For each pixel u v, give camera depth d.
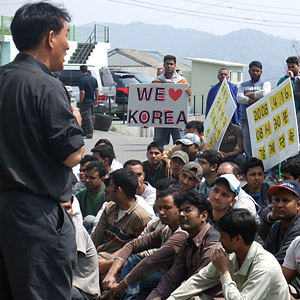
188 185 6.97
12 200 3.57
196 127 9.46
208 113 10.25
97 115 20.61
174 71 11.55
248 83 10.55
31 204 3.56
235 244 4.63
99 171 7.66
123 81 27.39
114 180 6.59
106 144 8.97
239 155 9.98
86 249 5.86
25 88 3.57
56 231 3.63
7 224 3.58
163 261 5.69
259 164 7.15
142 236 6.23
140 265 5.70
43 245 3.59
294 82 10.23
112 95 24.58
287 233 5.53
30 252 3.57
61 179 3.65
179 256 5.54
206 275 5.03
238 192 6.14
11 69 3.67
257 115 8.45
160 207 5.88
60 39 3.74
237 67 44.62
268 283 4.56
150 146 8.74
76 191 8.37
